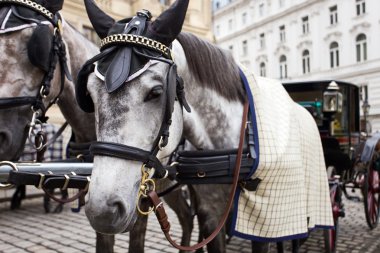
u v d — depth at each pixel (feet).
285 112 8.93
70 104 9.28
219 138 8.11
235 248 15.29
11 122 7.80
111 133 5.24
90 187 5.13
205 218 8.28
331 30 94.73
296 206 8.35
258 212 7.79
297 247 11.41
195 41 7.67
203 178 7.77
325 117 17.44
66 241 16.55
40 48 7.66
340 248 15.23
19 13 7.88
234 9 128.88
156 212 5.86
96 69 5.62
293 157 8.32
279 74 111.34
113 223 5.05
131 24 5.98
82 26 30.60
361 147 18.74
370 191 18.66
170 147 6.33
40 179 6.54
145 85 5.40
